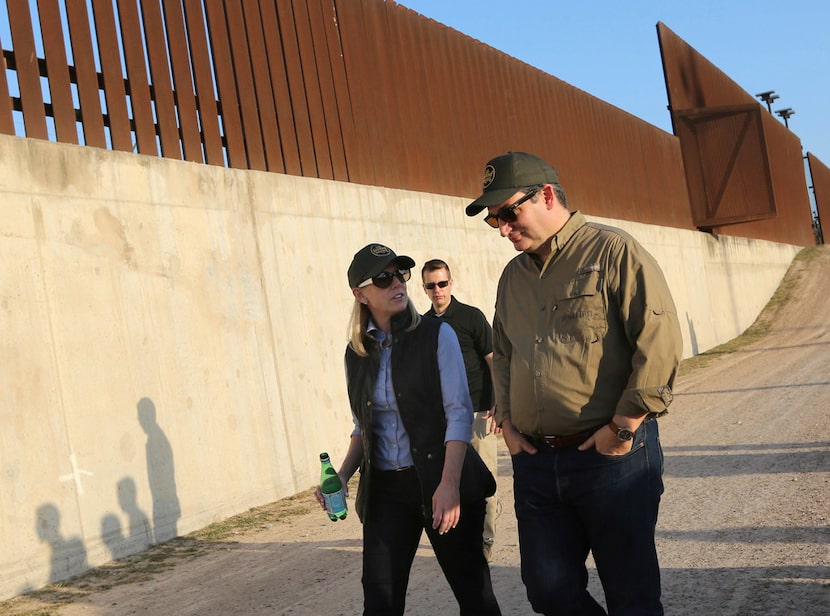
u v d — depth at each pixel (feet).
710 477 25.93
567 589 9.73
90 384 22.70
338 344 33.91
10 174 21.62
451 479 10.57
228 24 32.14
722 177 97.35
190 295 26.76
